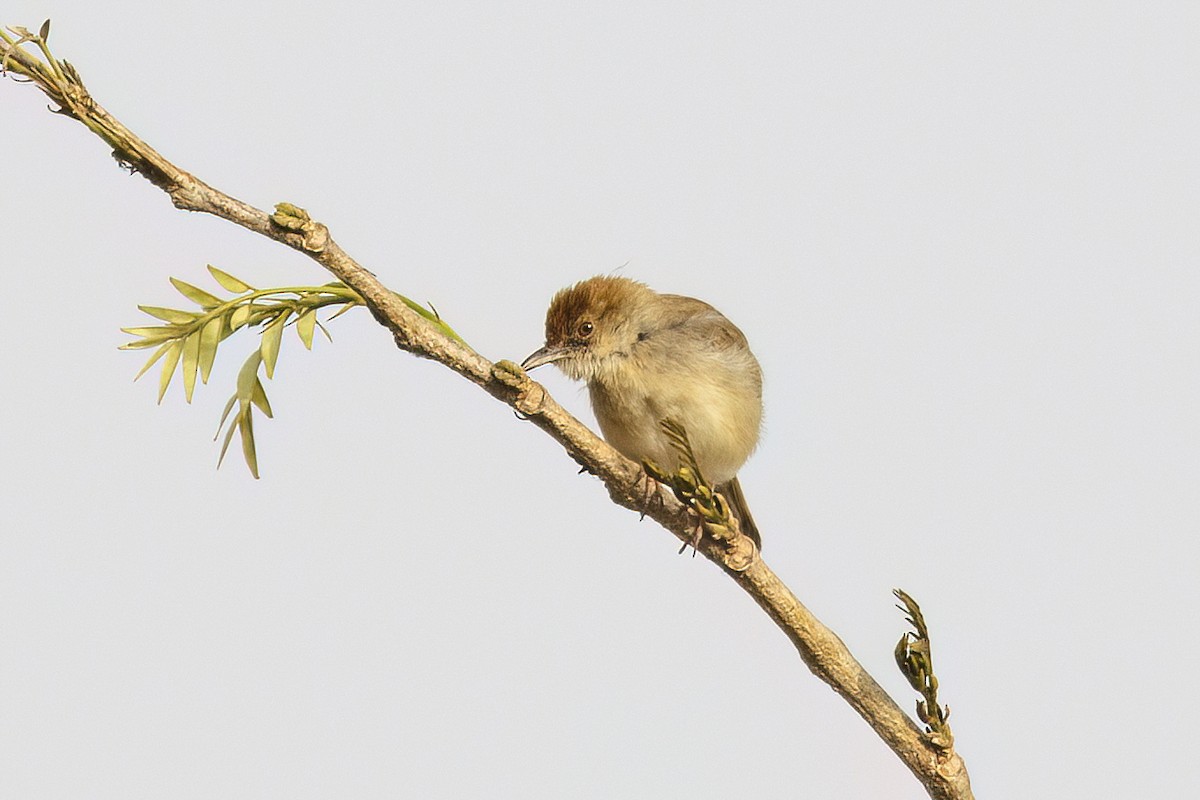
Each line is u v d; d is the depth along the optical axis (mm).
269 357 7223
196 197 6461
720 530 7438
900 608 7535
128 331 7035
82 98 6156
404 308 6992
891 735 7785
